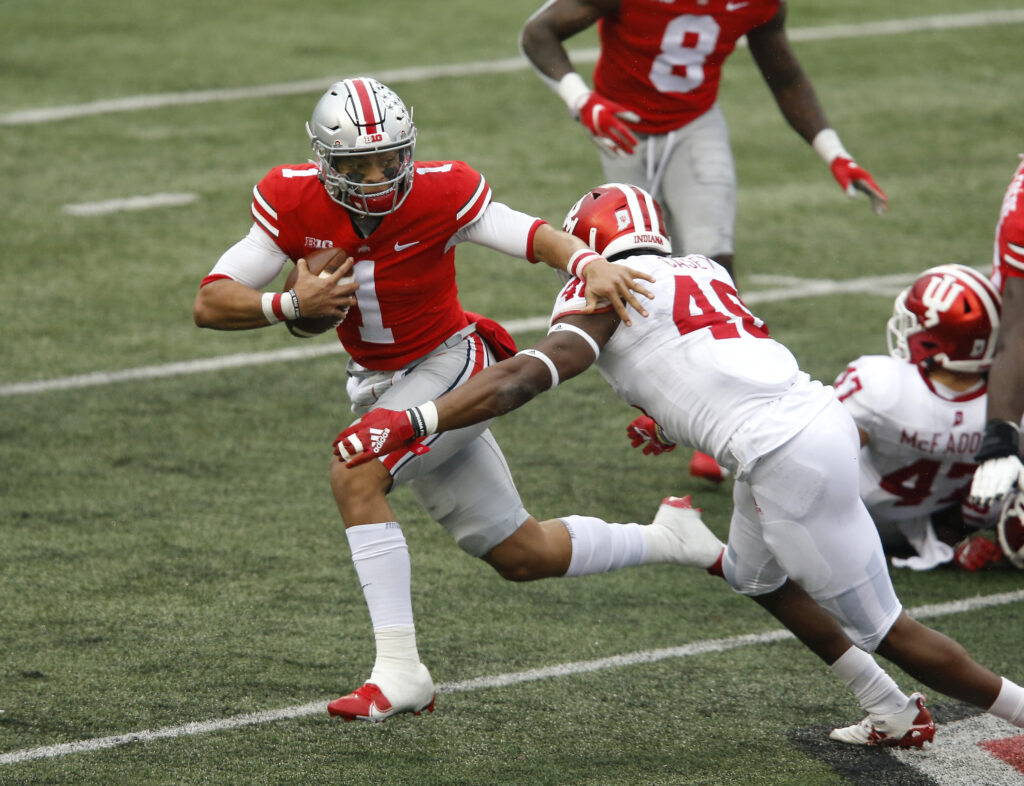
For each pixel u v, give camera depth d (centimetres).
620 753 1383
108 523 1911
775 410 1248
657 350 1276
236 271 1334
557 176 3575
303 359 2584
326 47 4722
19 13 5062
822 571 1270
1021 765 1369
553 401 2427
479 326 1427
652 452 1460
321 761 1359
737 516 1359
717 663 1587
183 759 1355
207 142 3822
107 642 1595
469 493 1398
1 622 1633
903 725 1374
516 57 4625
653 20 2116
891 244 3212
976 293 1733
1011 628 1664
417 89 4288
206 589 1733
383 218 1308
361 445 1202
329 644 1603
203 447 2181
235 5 5247
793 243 3222
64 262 3011
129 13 5103
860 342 2645
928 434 1750
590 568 1449
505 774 1340
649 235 1325
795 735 1427
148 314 2753
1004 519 1781
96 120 3981
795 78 2223
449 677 1538
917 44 4841
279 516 1950
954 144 3906
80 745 1378
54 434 2214
